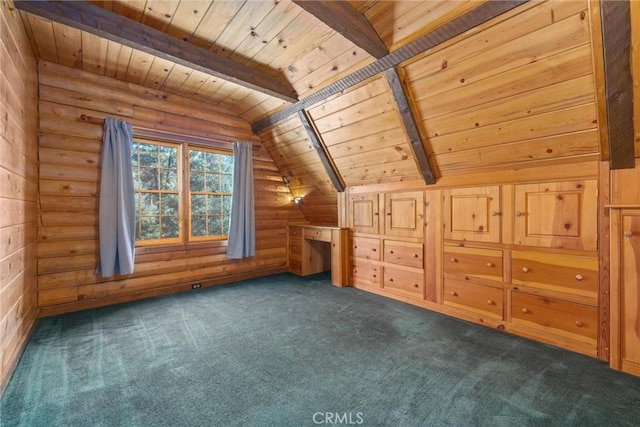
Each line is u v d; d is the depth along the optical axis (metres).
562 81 1.97
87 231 3.19
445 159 2.95
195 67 2.65
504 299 2.65
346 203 4.14
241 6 2.15
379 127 3.09
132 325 2.75
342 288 4.02
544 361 2.11
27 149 2.47
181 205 3.96
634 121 1.83
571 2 1.67
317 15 1.98
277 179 4.91
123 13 2.22
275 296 3.66
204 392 1.76
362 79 2.72
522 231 2.54
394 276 3.57
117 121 3.26
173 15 2.25
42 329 2.65
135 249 3.52
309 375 1.94
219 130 4.16
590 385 1.82
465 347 2.32
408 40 2.29
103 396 1.72
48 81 2.95
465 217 2.91
